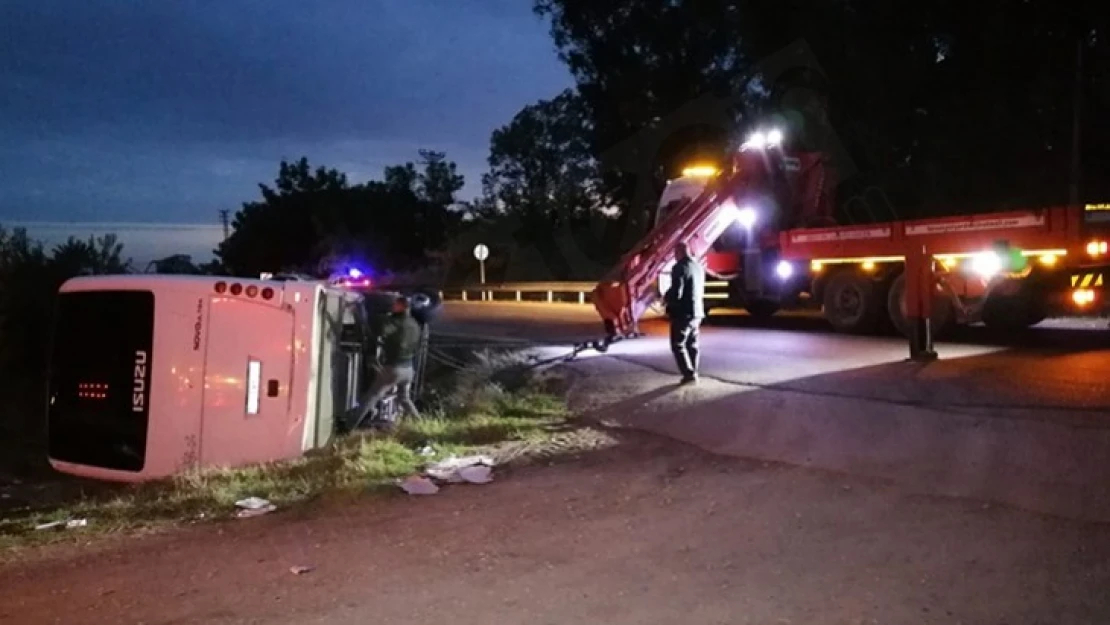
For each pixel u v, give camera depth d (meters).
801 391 12.63
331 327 12.36
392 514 8.77
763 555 7.09
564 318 28.73
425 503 9.10
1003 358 14.78
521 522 8.27
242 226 69.88
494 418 13.27
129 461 11.40
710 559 7.07
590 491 9.23
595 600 6.36
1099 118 29.30
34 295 24.95
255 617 6.27
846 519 7.84
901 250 18.33
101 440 11.49
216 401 11.38
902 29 31.11
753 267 22.52
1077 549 6.81
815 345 18.03
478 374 16.88
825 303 20.31
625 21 42.78
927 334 14.95
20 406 21.31
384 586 6.79
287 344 11.49
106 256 26.84
